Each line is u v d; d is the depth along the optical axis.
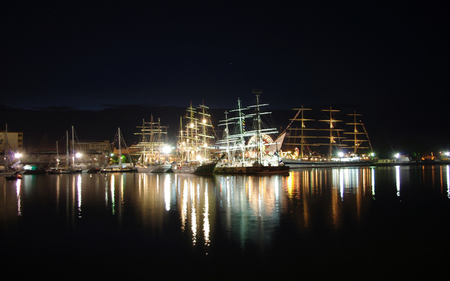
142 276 18.14
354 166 184.25
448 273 18.03
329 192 50.75
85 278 18.02
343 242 23.20
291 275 17.91
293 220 30.06
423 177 83.31
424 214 32.44
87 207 39.19
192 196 47.88
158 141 173.38
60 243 24.03
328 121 184.00
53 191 58.62
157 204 40.69
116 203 42.22
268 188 57.94
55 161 161.38
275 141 161.62
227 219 30.83
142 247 22.73
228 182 74.12
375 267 18.84
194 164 132.62
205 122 138.25
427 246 22.27
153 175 118.38
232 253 21.25
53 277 18.22
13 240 24.94
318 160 175.88
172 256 20.88
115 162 191.62
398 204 38.56
